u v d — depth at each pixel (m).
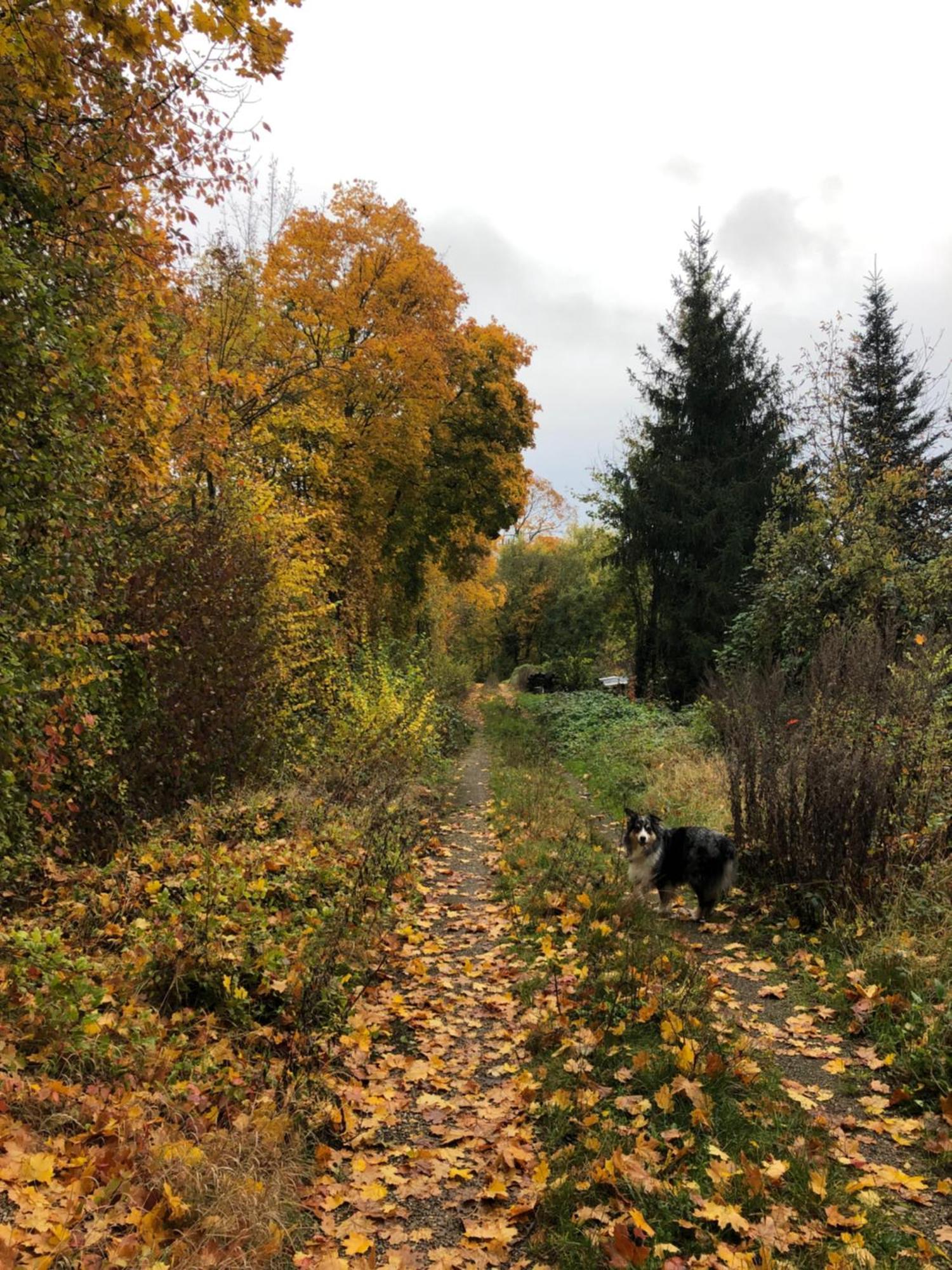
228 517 10.09
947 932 5.42
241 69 5.53
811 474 16.48
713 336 25.12
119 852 6.93
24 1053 3.88
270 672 10.35
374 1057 4.79
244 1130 3.70
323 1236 3.22
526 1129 3.92
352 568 18.17
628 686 29.20
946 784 6.93
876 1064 4.38
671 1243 3.06
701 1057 4.29
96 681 6.51
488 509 23.83
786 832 7.18
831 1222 3.11
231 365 12.08
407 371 18.42
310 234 17.69
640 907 7.01
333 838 8.01
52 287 5.45
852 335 16.33
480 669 56.22
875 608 12.98
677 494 24.36
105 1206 2.99
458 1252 3.15
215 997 4.88
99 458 5.61
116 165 6.08
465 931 7.07
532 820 10.97
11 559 5.08
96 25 5.07
